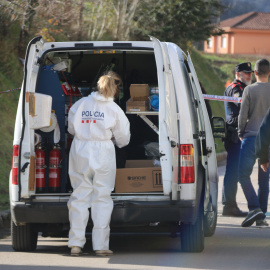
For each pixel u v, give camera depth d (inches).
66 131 1035.3
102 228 958.4
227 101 1419.8
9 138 1904.5
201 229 994.1
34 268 891.4
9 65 2231.8
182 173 933.2
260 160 924.6
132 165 1013.8
